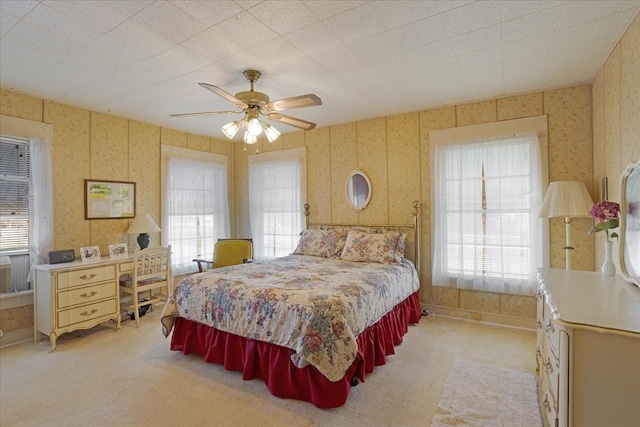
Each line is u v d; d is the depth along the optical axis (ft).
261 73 9.46
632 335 4.00
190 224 16.08
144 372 8.57
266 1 6.19
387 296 9.52
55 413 6.82
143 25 6.97
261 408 7.02
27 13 6.51
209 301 8.87
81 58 8.46
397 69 9.29
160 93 10.96
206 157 16.93
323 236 14.10
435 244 12.64
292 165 16.30
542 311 6.69
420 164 13.12
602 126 9.09
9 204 10.66
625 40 7.25
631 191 5.94
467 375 8.20
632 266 5.89
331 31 7.27
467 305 12.35
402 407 6.98
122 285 12.35
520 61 8.84
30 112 10.93
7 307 10.41
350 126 14.69
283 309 7.54
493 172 11.66
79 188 12.17
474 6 6.43
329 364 6.82
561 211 8.73
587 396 4.26
